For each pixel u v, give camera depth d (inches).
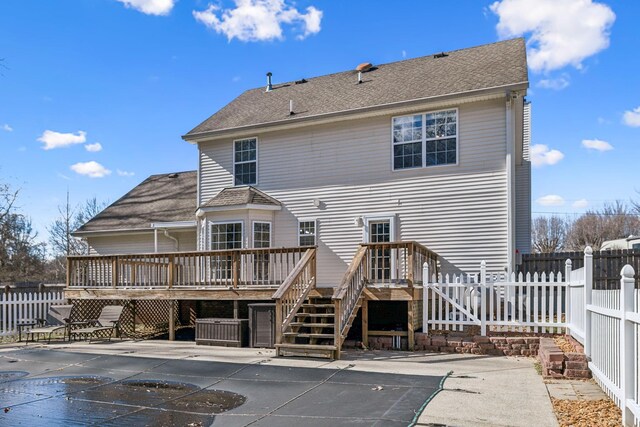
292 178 605.0
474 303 420.2
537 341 385.4
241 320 456.8
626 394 198.1
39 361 385.1
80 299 563.5
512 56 567.5
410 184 540.7
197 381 308.2
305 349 380.8
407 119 547.8
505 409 229.0
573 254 581.0
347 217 570.6
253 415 232.4
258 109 677.3
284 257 563.5
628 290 201.5
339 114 561.9
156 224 677.9
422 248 460.4
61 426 223.1
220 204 596.4
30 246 1250.0
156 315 605.6
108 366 360.2
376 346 430.0
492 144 504.4
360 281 429.4
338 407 240.7
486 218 502.6
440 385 279.3
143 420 229.5
